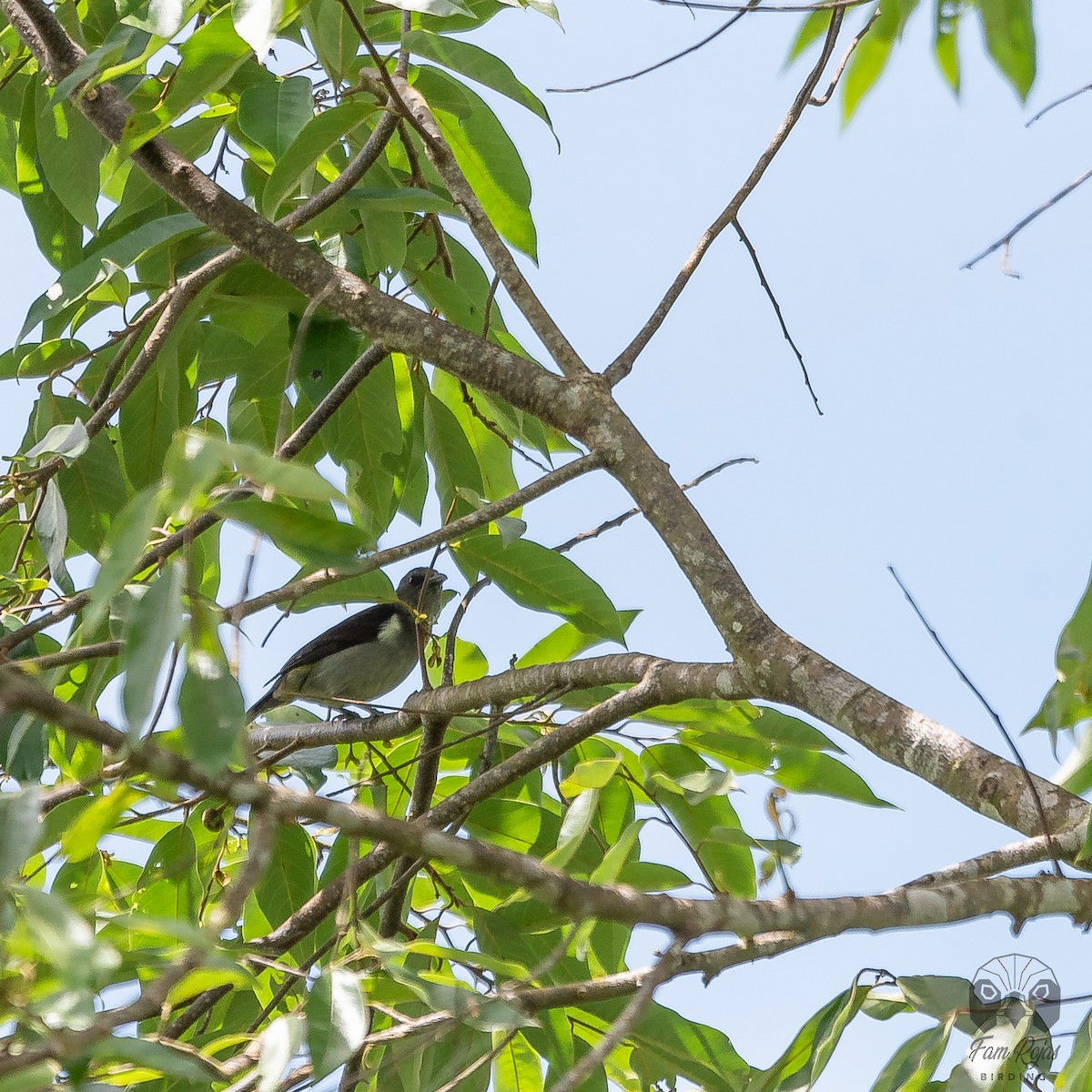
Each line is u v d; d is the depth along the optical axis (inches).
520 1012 235.9
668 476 334.3
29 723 294.7
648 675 327.9
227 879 408.2
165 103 330.6
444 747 363.3
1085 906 244.7
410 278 450.9
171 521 346.9
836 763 358.9
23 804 188.2
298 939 340.2
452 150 447.2
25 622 384.2
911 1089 239.0
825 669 288.4
